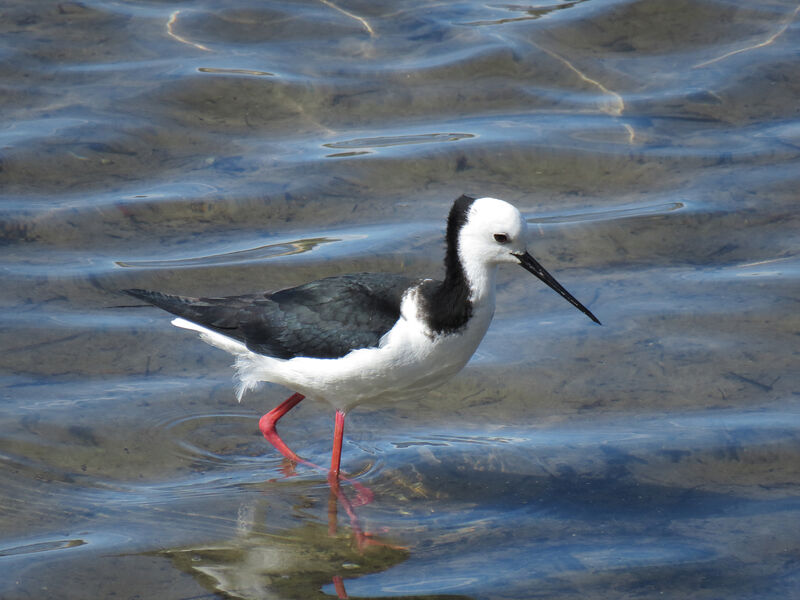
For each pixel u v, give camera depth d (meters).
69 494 10.01
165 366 12.12
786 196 15.48
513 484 10.34
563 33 19.78
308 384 10.34
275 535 9.55
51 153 15.98
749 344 12.45
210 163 16.12
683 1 20.62
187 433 11.09
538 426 11.25
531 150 16.66
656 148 16.72
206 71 18.22
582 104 17.95
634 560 9.15
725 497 10.06
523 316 13.13
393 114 17.67
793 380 11.80
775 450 10.71
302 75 18.33
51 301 13.01
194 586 8.77
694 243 14.54
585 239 14.64
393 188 15.76
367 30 19.89
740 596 8.66
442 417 11.48
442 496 10.20
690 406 11.48
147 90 17.67
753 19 20.25
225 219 14.91
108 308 12.98
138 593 8.66
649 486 10.26
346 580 8.91
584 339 12.63
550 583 8.85
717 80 18.52
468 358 10.15
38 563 8.97
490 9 20.66
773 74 18.64
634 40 19.73
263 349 10.43
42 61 18.41
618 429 11.13
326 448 11.05
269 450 10.99
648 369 12.09
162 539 9.41
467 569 9.06
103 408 11.29
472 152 16.58
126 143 16.42
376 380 10.06
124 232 14.48
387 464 10.69
